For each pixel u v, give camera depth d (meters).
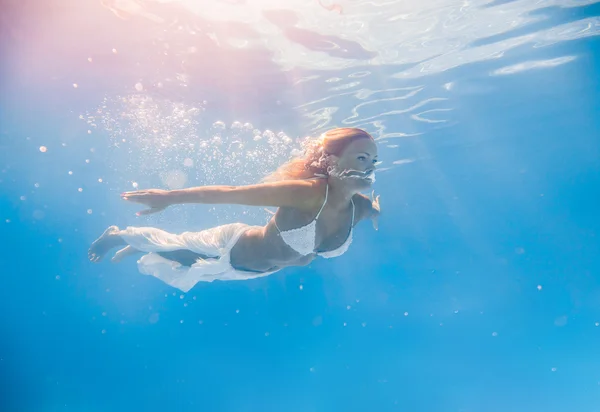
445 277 44.41
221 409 16.88
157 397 18.75
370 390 16.84
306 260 4.09
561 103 18.45
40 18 9.13
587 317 23.25
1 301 41.22
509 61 13.05
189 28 9.54
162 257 4.94
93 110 13.55
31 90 12.68
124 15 9.02
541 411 13.29
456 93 15.08
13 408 19.42
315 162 3.58
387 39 10.70
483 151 26.09
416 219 46.22
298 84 12.57
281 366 21.77
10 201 31.22
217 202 3.07
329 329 29.95
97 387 21.08
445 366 18.55
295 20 9.50
